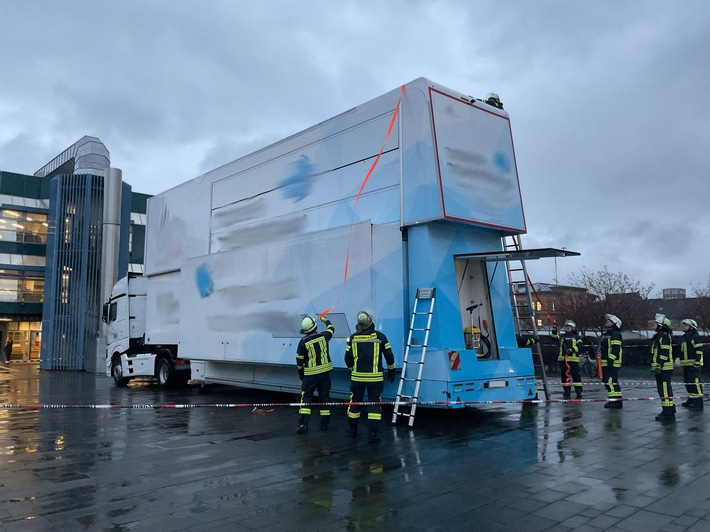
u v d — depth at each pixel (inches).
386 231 354.9
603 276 1097.4
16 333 1419.8
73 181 1148.5
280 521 183.6
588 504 194.9
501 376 362.0
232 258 462.6
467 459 262.7
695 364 433.4
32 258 1355.8
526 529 172.7
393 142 368.8
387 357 315.6
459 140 364.2
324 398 339.6
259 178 468.8
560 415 391.2
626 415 390.6
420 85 356.8
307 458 269.1
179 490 218.5
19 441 316.5
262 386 468.4
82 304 1101.1
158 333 581.0
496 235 399.2
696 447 283.1
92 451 288.7
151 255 601.3
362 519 184.5
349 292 362.6
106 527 179.2
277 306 414.9
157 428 356.2
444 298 346.6
